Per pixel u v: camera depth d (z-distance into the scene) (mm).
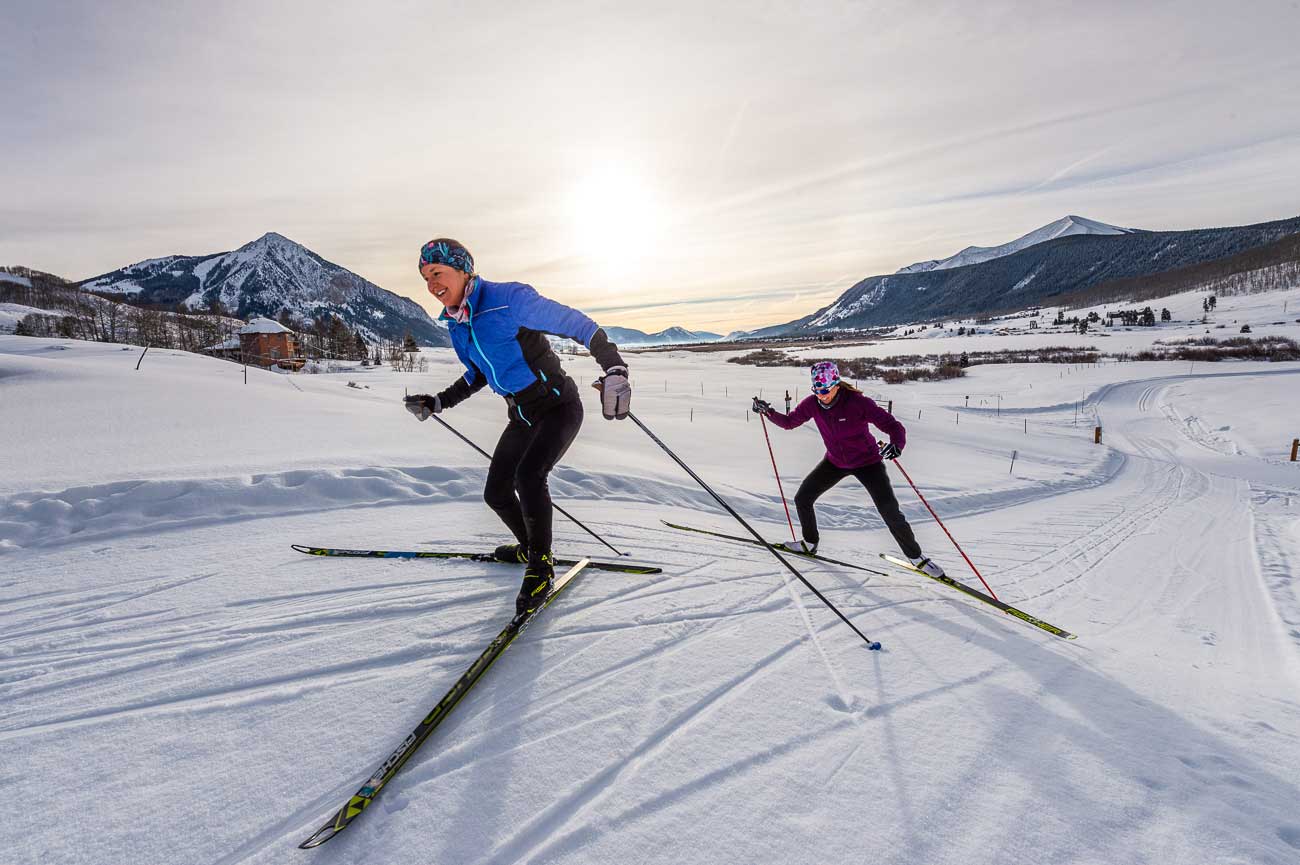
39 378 12133
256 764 1632
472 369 2982
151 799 1486
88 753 1646
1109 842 1334
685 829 1414
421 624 2492
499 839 1385
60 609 2596
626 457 9008
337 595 2779
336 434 7812
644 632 2518
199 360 26828
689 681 2131
